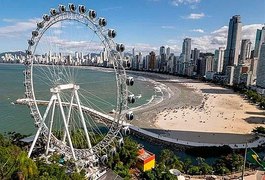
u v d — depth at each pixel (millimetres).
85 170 77500
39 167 72812
